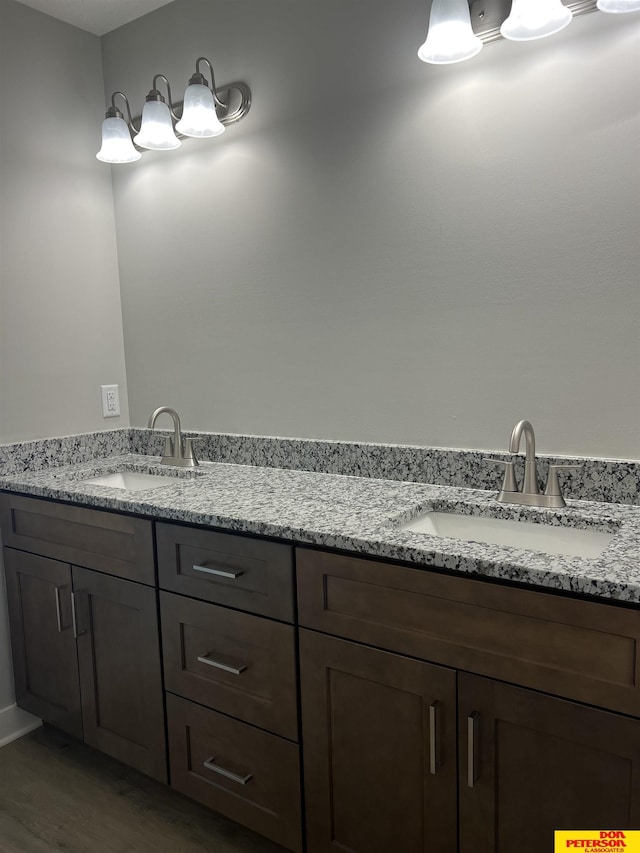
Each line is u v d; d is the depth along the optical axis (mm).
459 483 1687
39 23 2148
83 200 2297
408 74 1661
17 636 2061
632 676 1000
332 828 1386
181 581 1581
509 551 1158
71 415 2281
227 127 2039
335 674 1335
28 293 2139
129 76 2271
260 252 2010
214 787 1584
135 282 2365
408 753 1253
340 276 1849
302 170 1886
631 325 1414
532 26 1349
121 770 1946
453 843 1215
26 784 1881
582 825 1075
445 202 1639
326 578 1323
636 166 1373
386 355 1789
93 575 1791
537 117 1481
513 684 1113
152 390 2373
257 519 1420
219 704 1544
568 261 1478
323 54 1805
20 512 1984
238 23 1967
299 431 1999
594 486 1479
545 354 1533
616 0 1251
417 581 1198
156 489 1776
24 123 2113
